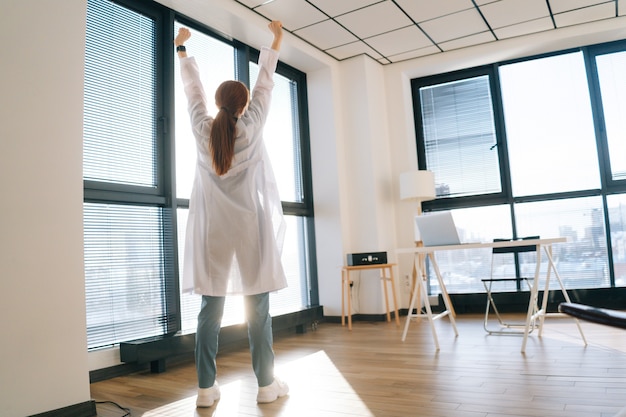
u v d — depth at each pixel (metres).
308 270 5.32
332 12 4.32
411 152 5.62
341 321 5.10
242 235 2.22
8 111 2.18
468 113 5.65
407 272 5.45
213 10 3.95
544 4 4.36
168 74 3.80
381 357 3.24
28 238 2.21
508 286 5.31
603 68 5.13
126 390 2.78
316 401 2.31
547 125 5.32
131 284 3.39
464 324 4.50
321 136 5.36
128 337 3.33
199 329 2.32
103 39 3.38
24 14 2.27
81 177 2.45
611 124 5.06
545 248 3.58
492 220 5.44
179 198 3.78
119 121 3.43
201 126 2.28
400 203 5.52
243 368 3.24
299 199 5.27
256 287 2.23
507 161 5.39
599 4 4.41
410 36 4.91
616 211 4.98
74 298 2.36
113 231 3.31
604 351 3.00
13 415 2.09
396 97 5.64
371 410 2.12
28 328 2.17
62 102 2.39
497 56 5.32
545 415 1.92
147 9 3.74
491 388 2.35
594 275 5.02
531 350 3.16
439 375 2.66
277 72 5.14
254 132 2.28
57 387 2.25
